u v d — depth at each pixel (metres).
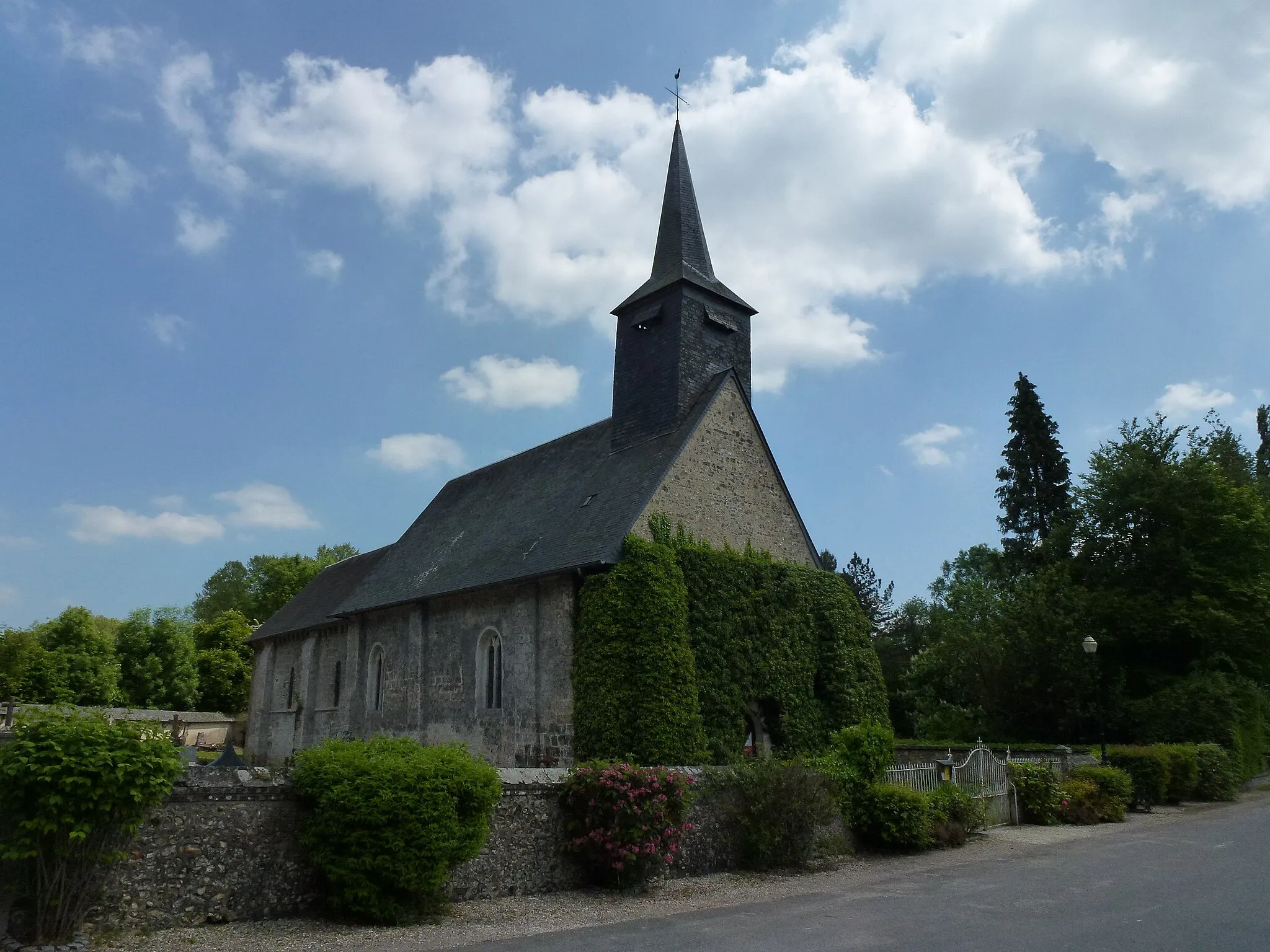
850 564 58.06
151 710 52.53
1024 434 47.81
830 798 15.07
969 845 17.00
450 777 10.43
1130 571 35.16
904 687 46.56
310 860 10.04
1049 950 8.38
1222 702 29.59
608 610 20.95
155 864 9.06
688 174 30.44
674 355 26.38
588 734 20.55
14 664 47.91
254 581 81.50
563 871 12.23
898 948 8.57
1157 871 13.29
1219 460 44.91
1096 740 32.22
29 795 8.13
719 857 14.12
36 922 8.12
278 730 36.94
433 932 9.46
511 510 29.62
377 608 29.61
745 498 25.42
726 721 21.72
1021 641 32.28
